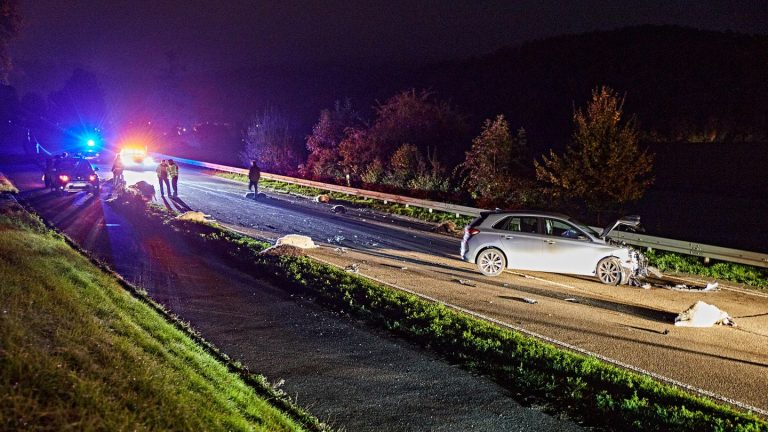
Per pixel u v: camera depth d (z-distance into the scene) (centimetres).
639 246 1942
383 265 1570
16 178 3434
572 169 2273
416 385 748
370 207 3030
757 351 974
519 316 1121
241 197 3167
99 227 1747
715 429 623
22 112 7088
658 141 4275
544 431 638
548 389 732
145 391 488
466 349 866
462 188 3147
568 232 1520
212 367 695
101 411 425
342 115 4272
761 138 4144
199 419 484
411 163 3509
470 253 1545
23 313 557
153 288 1133
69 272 885
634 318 1153
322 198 3192
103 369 496
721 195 3138
